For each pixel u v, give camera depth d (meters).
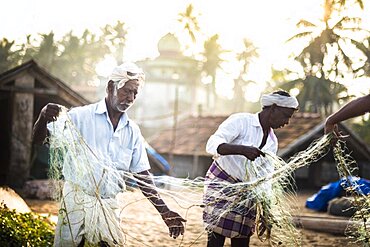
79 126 3.97
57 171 3.88
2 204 5.56
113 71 3.93
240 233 4.34
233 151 4.17
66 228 3.86
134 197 4.87
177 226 4.14
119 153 4.04
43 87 13.53
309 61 35.34
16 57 39.94
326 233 8.38
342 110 3.95
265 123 4.40
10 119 12.84
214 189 4.26
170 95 42.00
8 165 13.02
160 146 21.56
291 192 4.48
